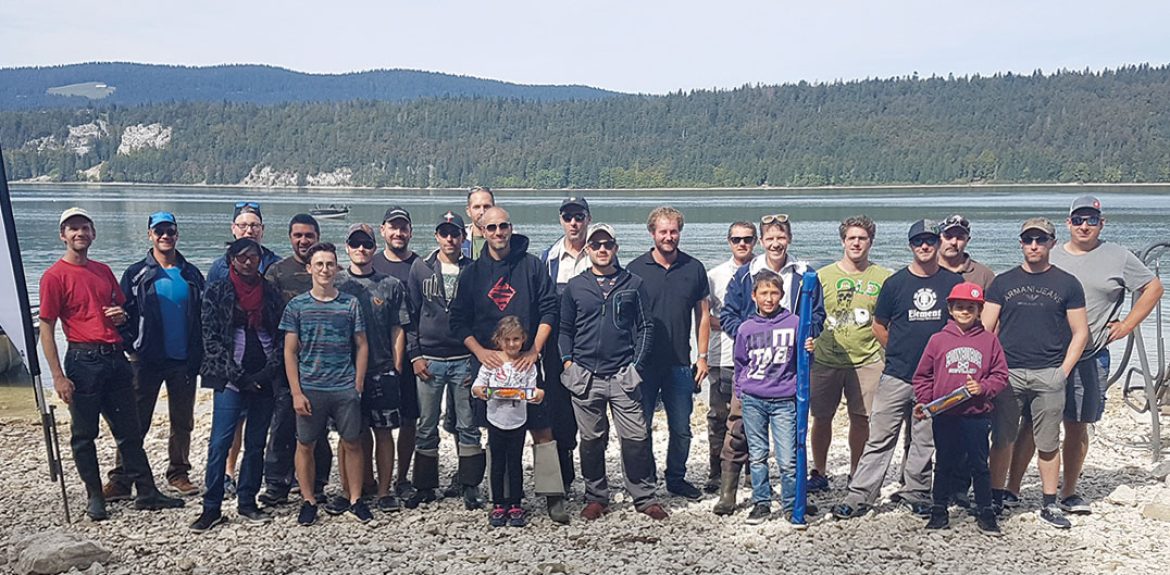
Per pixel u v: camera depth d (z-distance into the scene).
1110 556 6.14
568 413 7.23
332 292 6.77
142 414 7.34
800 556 6.20
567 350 6.98
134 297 7.28
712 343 7.83
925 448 6.80
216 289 6.69
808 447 9.36
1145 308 6.93
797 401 6.75
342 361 6.73
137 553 6.23
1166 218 66.25
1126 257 6.95
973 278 7.26
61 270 6.67
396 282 7.11
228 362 6.63
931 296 6.78
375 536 6.57
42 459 8.55
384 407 6.92
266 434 6.92
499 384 6.68
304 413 6.69
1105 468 8.30
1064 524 6.63
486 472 7.23
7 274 6.60
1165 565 5.98
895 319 6.91
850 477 7.75
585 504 7.18
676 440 7.51
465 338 6.91
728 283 7.68
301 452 6.78
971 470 6.55
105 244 48.81
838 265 7.53
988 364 6.47
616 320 6.91
